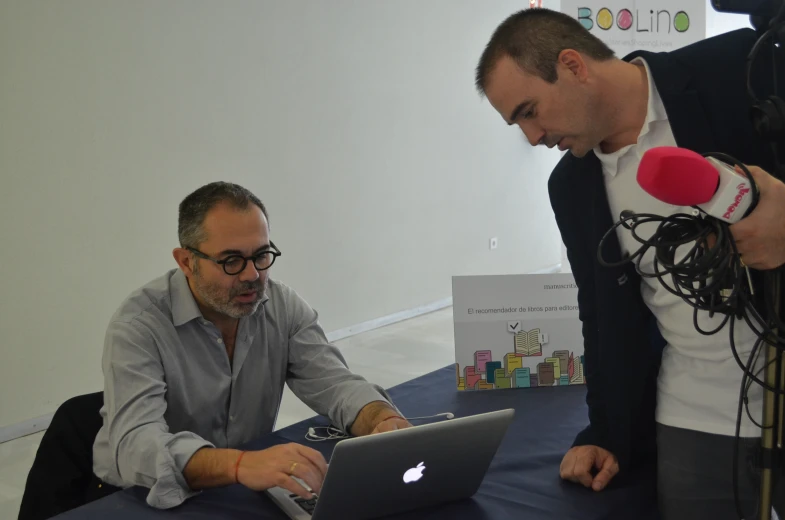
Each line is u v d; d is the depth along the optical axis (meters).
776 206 0.78
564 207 1.50
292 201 4.62
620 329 1.42
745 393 1.16
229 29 4.12
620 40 3.76
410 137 5.54
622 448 1.43
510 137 6.77
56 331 3.51
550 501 1.29
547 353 1.96
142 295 1.55
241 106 4.24
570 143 1.27
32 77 3.31
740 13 0.95
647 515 1.35
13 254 3.32
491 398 1.87
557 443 1.55
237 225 1.48
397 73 5.34
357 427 1.57
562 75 1.20
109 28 3.57
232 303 1.51
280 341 1.72
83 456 1.54
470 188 6.28
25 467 3.09
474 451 1.23
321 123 4.76
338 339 5.06
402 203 5.52
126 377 1.45
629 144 1.31
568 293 1.96
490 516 1.23
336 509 1.15
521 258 7.13
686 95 1.22
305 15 4.57
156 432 1.35
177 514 1.23
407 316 5.70
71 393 3.60
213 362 1.61
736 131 1.20
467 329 1.94
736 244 0.81
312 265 4.81
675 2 3.80
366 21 5.02
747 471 1.25
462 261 6.28
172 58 3.86
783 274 0.86
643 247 0.84
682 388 1.35
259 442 1.56
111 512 1.24
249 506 1.25
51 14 3.35
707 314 1.26
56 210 3.45
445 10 5.74
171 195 3.94
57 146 3.43
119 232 3.72
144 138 3.77
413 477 1.19
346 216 5.03
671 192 0.77
